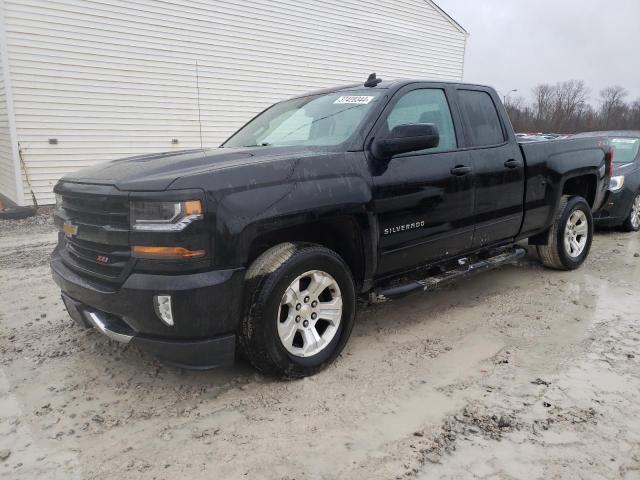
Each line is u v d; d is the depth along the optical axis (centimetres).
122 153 1167
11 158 1055
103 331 292
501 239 454
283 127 400
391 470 231
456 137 402
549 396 293
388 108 359
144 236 262
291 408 282
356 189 319
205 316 267
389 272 361
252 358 293
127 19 1123
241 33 1313
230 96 1325
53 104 1057
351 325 333
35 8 1005
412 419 271
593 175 556
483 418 271
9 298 470
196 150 365
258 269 288
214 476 229
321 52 1498
